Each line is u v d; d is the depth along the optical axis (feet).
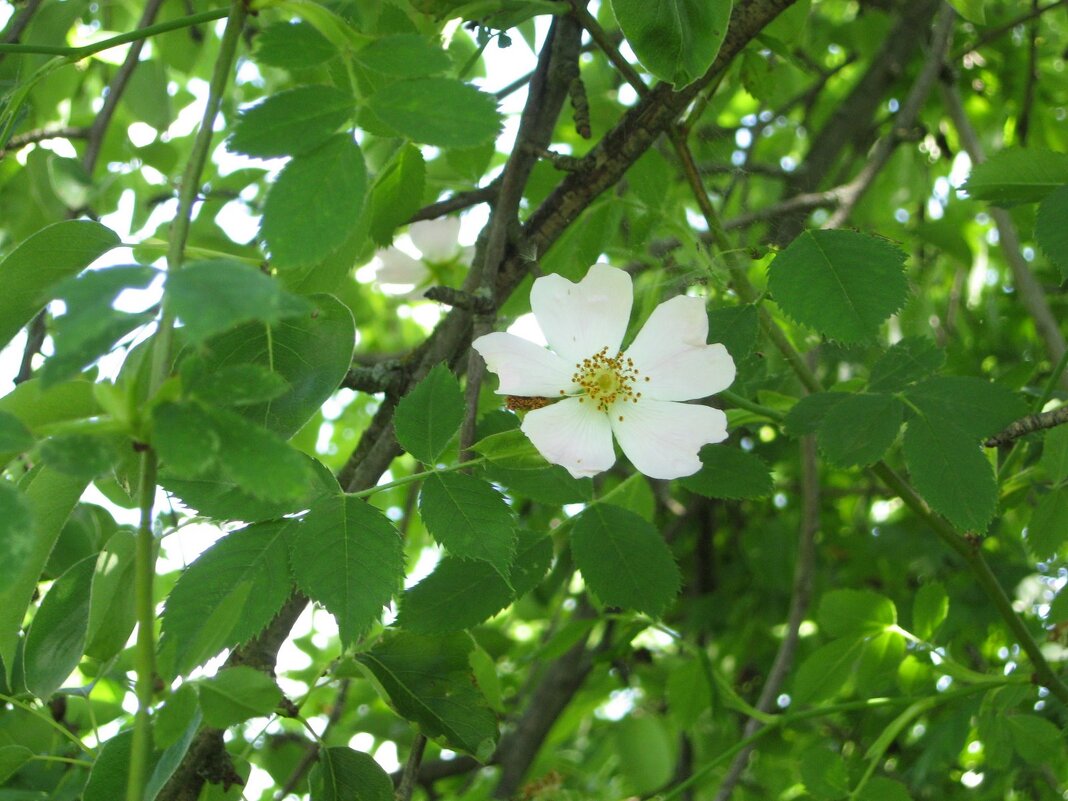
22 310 1.13
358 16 1.42
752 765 2.06
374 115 1.00
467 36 1.76
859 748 1.78
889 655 1.42
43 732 1.37
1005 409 1.18
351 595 1.03
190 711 0.96
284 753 1.71
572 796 1.60
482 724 1.16
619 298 1.16
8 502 0.89
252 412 1.09
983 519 1.16
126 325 0.87
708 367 1.15
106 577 1.13
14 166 1.90
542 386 1.15
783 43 1.47
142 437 0.88
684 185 1.71
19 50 1.16
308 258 0.96
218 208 1.82
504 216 1.33
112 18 2.01
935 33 1.88
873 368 1.24
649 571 1.22
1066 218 1.17
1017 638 1.34
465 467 1.10
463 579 1.18
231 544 1.05
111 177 1.74
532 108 1.37
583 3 1.34
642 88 1.30
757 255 1.27
